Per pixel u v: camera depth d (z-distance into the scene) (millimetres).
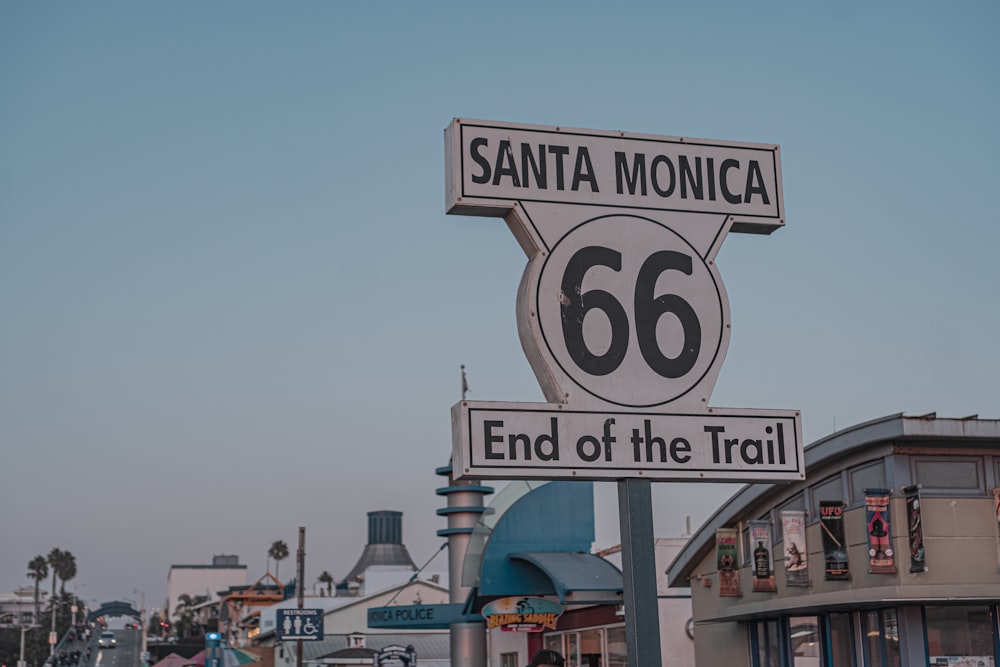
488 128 6891
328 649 61469
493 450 6363
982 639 18953
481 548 28844
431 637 64312
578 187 6941
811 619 21859
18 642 146500
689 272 6992
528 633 33125
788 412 6855
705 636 25766
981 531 19062
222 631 100812
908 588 18203
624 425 6609
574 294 6758
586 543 28516
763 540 22516
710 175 7199
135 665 143750
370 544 175750
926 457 19281
